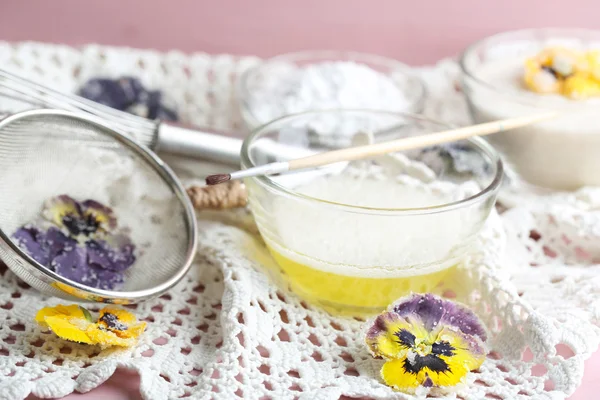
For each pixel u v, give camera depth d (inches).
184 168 24.2
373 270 20.8
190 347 20.5
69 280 20.3
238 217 23.8
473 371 20.0
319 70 27.4
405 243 20.8
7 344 20.1
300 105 26.3
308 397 18.9
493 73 26.9
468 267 21.8
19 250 20.0
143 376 19.3
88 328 20.0
